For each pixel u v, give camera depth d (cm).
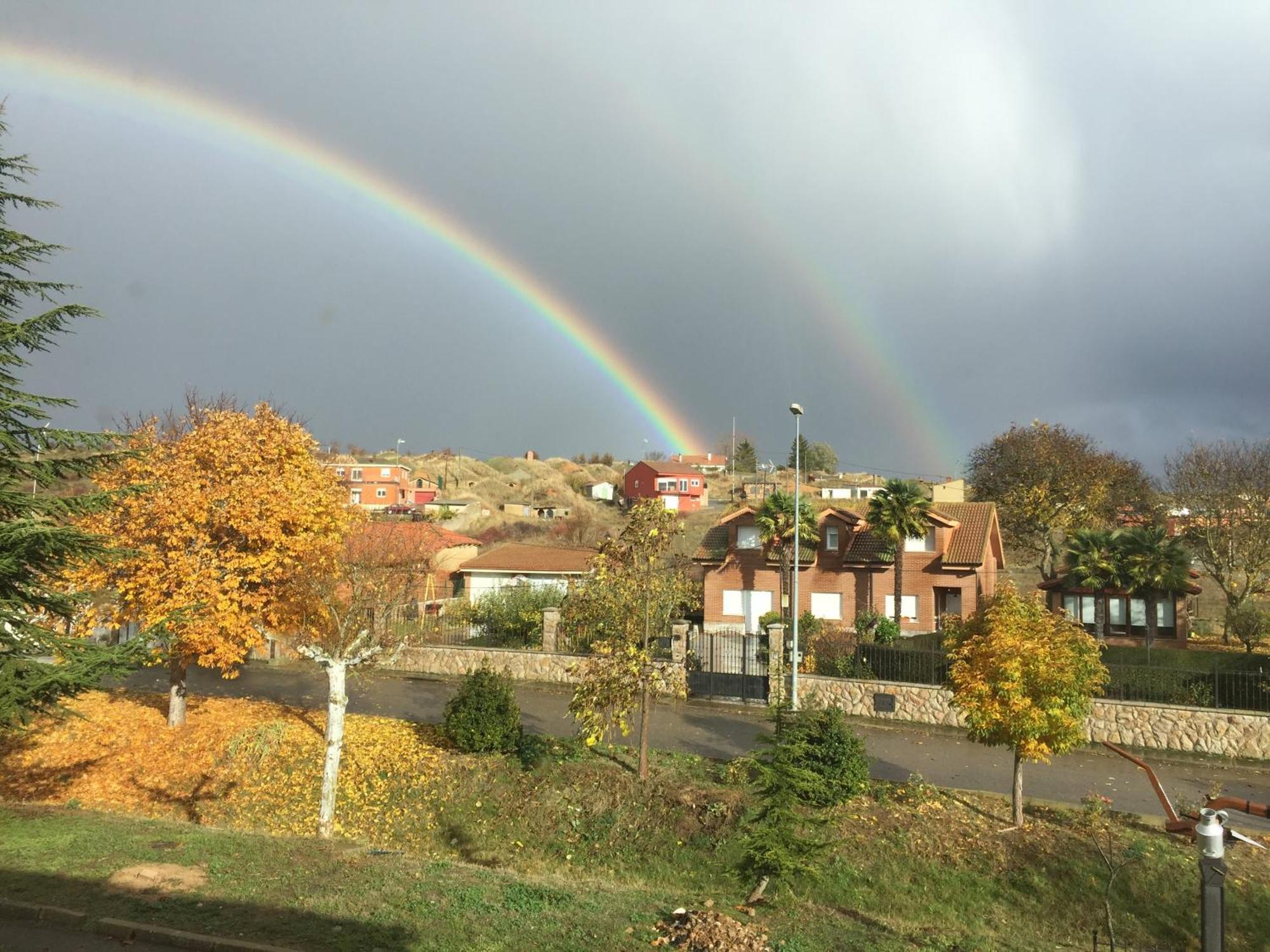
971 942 1042
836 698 2462
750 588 4125
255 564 1841
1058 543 5909
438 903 933
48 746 1881
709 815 1520
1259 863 1354
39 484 1305
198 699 2342
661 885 1385
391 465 8931
